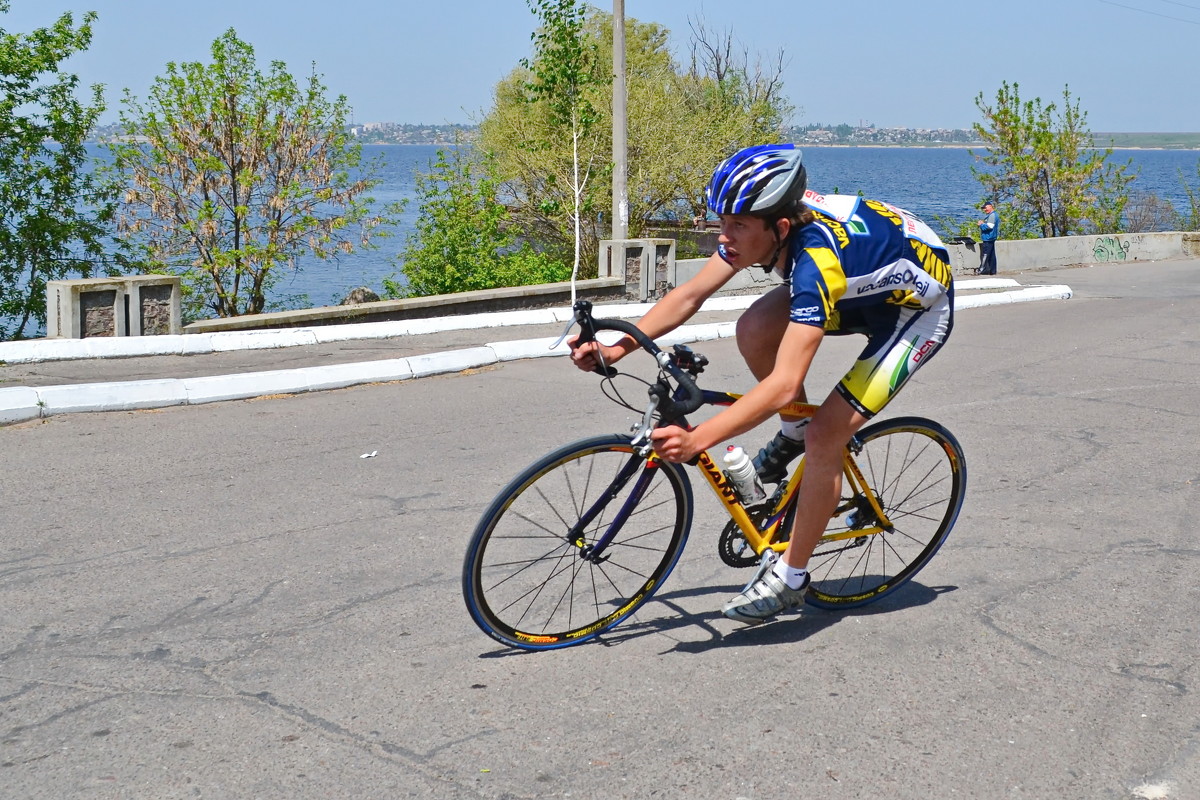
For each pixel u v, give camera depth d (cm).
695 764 296
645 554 390
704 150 2239
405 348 1079
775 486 401
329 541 486
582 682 348
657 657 368
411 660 364
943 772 293
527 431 714
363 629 390
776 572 376
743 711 327
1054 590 429
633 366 1027
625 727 317
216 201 1769
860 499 413
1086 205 2727
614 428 725
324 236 1798
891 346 355
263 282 1848
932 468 429
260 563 458
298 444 670
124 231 1712
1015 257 2272
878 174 15088
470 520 519
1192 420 741
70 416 737
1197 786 286
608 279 1522
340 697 337
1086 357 1031
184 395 783
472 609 357
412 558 465
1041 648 374
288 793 282
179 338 1010
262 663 361
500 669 357
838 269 326
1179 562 460
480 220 1900
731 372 993
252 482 583
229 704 332
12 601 415
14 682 346
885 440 415
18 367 912
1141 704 331
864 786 286
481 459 636
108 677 350
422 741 309
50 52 1598
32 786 285
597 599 386
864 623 397
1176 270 2253
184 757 300
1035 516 527
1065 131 2711
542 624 375
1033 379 909
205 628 390
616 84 1597
